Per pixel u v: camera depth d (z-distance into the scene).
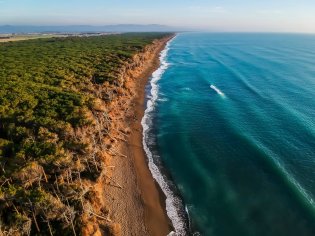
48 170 39.56
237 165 51.88
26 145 41.28
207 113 74.88
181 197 44.31
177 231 38.34
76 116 50.78
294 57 160.50
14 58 107.44
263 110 74.94
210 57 170.38
